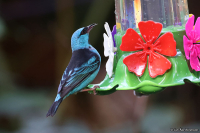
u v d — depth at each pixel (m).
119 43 6.93
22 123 11.80
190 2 14.24
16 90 12.50
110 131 12.41
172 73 6.01
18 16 14.91
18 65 15.30
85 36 8.13
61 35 13.95
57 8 14.03
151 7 6.93
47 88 14.30
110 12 13.34
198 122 12.23
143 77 6.22
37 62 15.60
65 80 7.48
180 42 6.34
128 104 13.20
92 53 7.94
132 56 6.26
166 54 6.02
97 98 13.81
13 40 15.03
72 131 12.37
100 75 14.73
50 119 12.53
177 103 12.88
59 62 13.95
